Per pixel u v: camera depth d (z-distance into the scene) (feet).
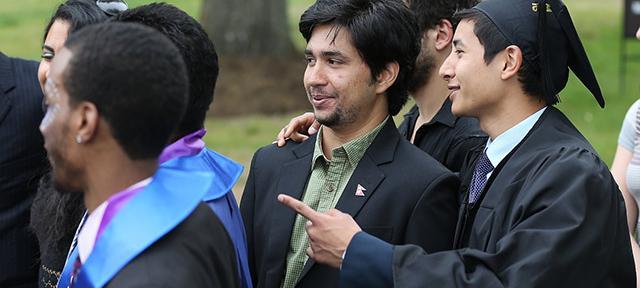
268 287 13.35
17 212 15.25
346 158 13.51
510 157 12.46
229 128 47.52
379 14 13.12
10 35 67.15
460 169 14.73
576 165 11.65
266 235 13.61
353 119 13.33
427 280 11.29
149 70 8.93
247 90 53.42
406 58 13.46
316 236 11.92
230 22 58.18
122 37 8.96
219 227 9.85
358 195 13.14
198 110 11.71
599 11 70.28
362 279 11.55
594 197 11.50
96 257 8.86
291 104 53.06
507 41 12.37
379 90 13.41
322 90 13.23
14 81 15.40
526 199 11.59
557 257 11.07
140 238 8.84
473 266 11.41
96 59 8.84
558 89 12.71
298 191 13.58
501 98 12.59
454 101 12.87
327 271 12.97
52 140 9.11
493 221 11.95
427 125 15.33
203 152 11.84
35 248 15.46
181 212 9.07
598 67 55.98
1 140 15.10
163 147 9.29
